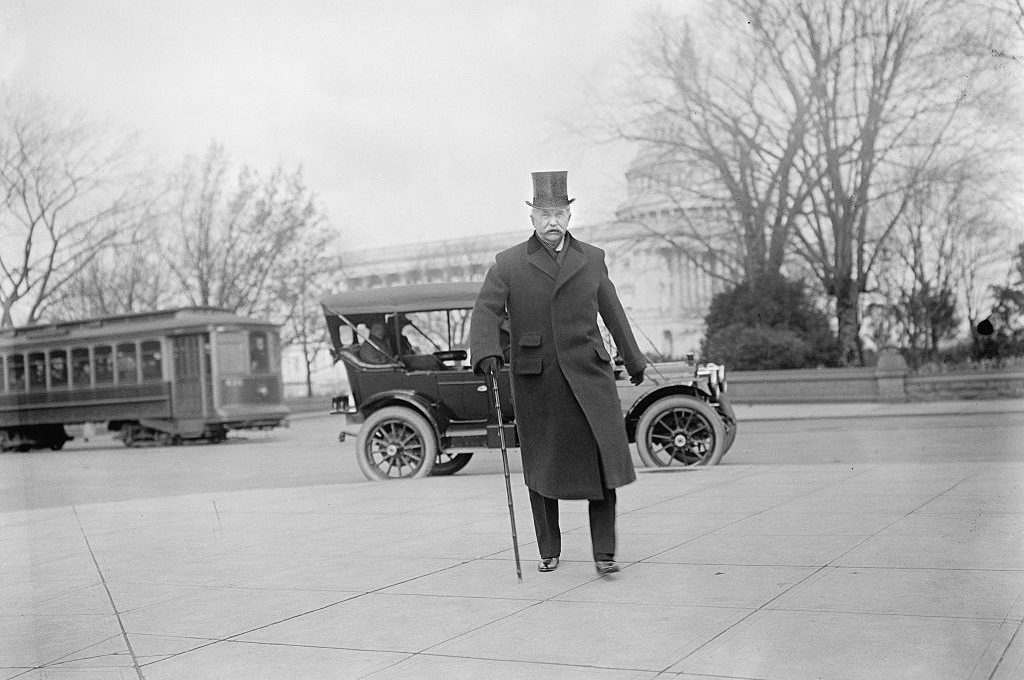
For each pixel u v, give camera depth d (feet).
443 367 38.70
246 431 101.09
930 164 100.78
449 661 12.80
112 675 13.23
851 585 15.40
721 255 110.32
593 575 17.46
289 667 13.07
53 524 30.09
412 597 16.62
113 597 18.20
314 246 140.36
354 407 39.42
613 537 17.31
